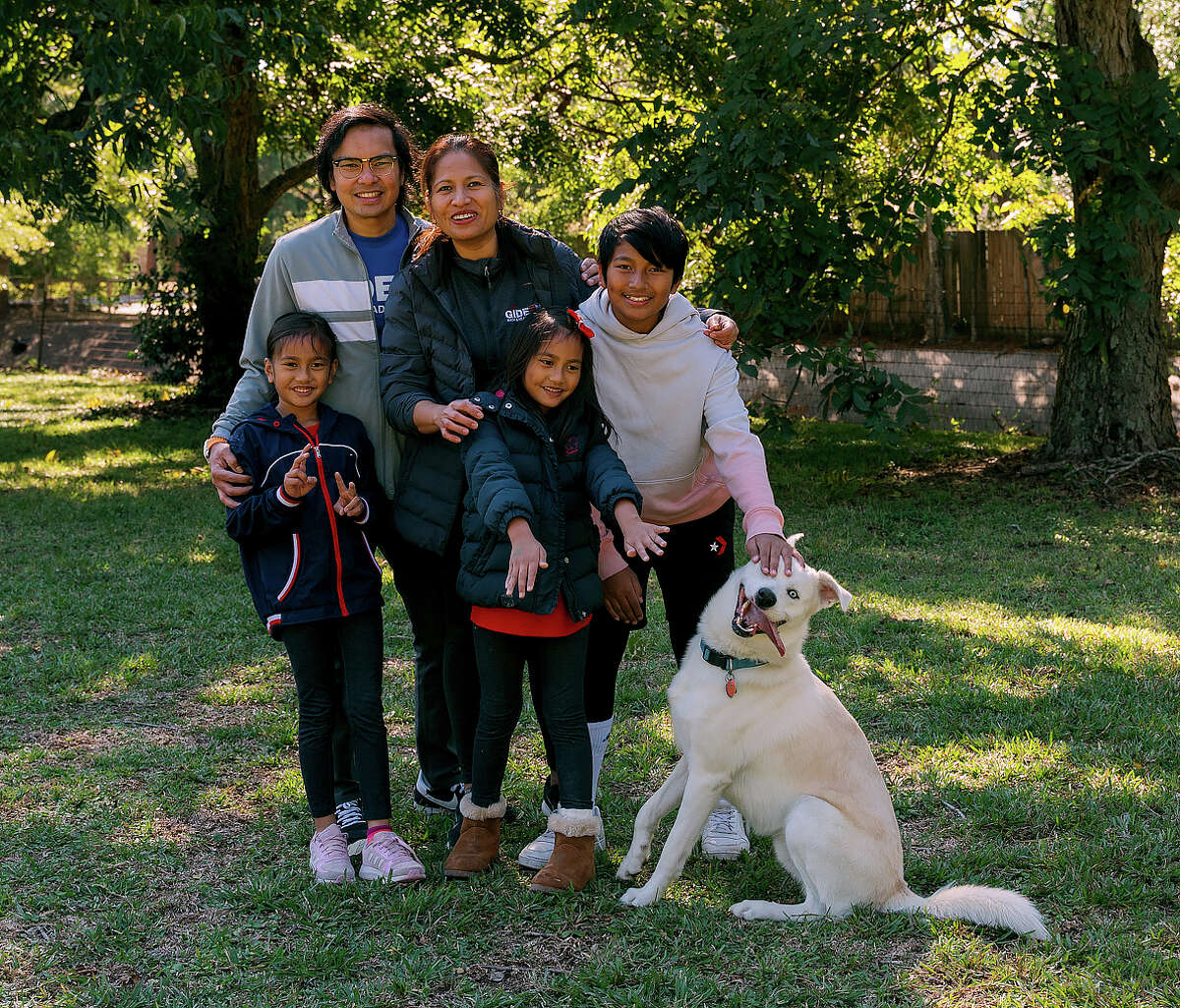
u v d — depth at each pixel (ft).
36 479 36.22
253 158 57.41
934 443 42.52
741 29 33.24
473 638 11.51
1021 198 44.19
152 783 13.89
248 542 11.48
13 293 109.91
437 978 9.66
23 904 10.90
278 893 11.09
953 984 9.53
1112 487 32.96
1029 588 23.31
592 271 12.23
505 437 10.73
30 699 16.75
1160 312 35.06
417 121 49.65
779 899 11.32
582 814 10.99
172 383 61.67
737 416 11.38
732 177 30.81
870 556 26.32
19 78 35.45
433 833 12.63
